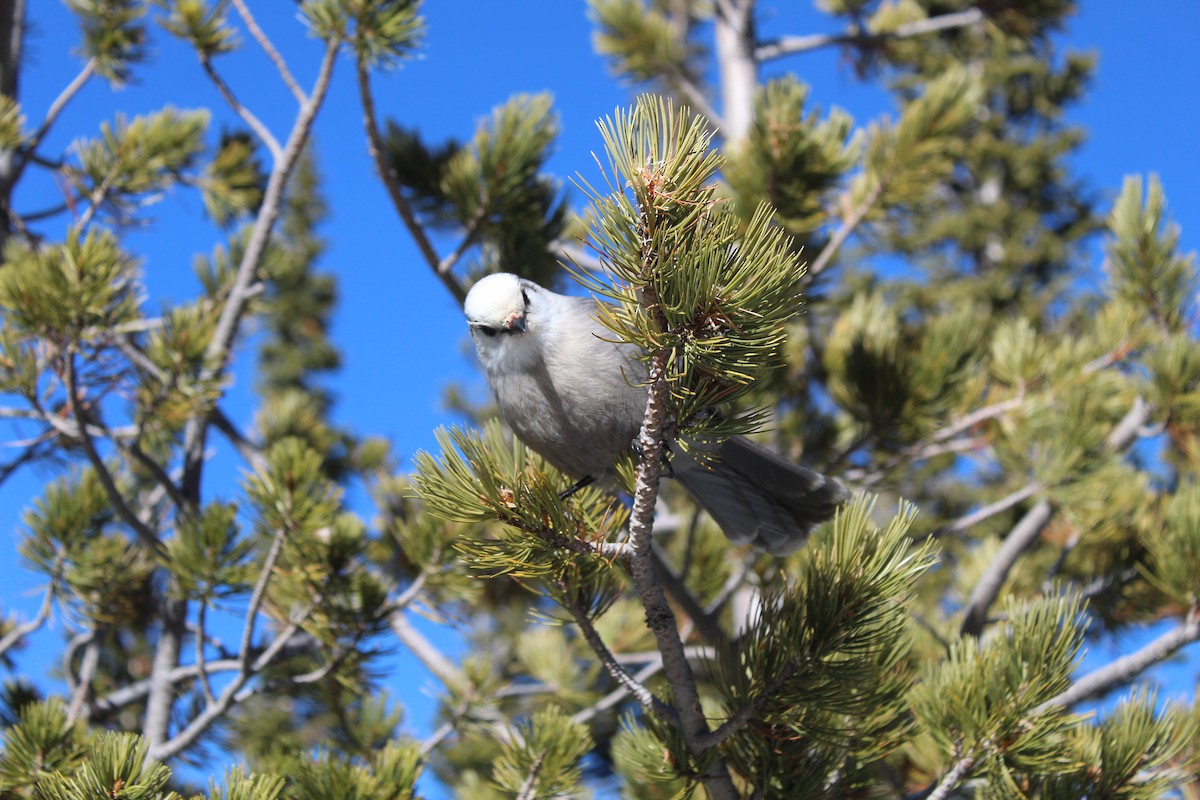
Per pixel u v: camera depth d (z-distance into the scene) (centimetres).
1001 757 455
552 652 965
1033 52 1446
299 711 1048
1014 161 3434
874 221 976
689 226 353
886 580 434
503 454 522
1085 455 938
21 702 796
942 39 2152
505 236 927
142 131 1026
